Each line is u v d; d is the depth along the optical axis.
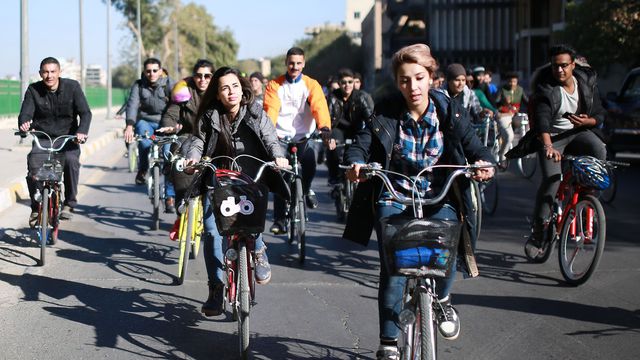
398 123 4.29
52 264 7.42
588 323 5.50
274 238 8.78
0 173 13.59
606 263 7.31
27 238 8.68
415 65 4.15
